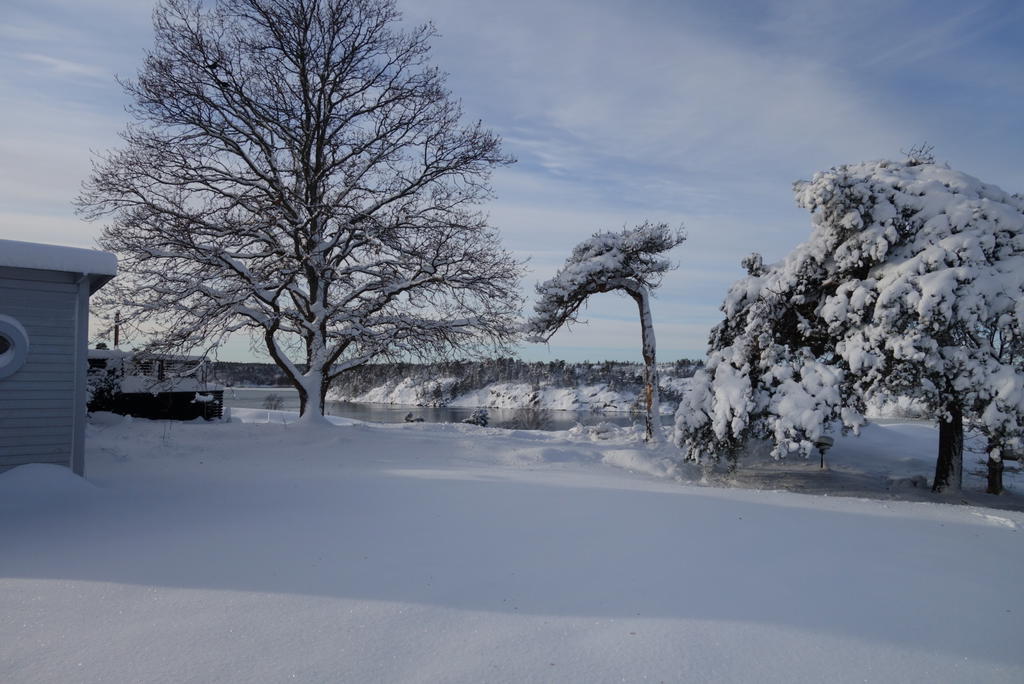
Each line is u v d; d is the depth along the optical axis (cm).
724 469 1491
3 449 906
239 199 1745
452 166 1909
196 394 2514
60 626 441
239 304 1688
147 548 638
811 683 379
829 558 652
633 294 2069
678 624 465
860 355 1230
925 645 438
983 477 1639
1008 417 1135
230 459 1326
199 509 834
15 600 488
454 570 584
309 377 1809
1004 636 457
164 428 1670
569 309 2119
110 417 1894
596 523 784
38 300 941
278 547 651
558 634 443
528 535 719
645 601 512
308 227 1761
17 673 371
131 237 1664
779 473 1543
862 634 455
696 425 1353
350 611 478
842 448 1873
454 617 471
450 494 962
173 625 446
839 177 1281
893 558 661
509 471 1262
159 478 1066
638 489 1039
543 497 948
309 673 377
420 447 1547
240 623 451
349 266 1944
